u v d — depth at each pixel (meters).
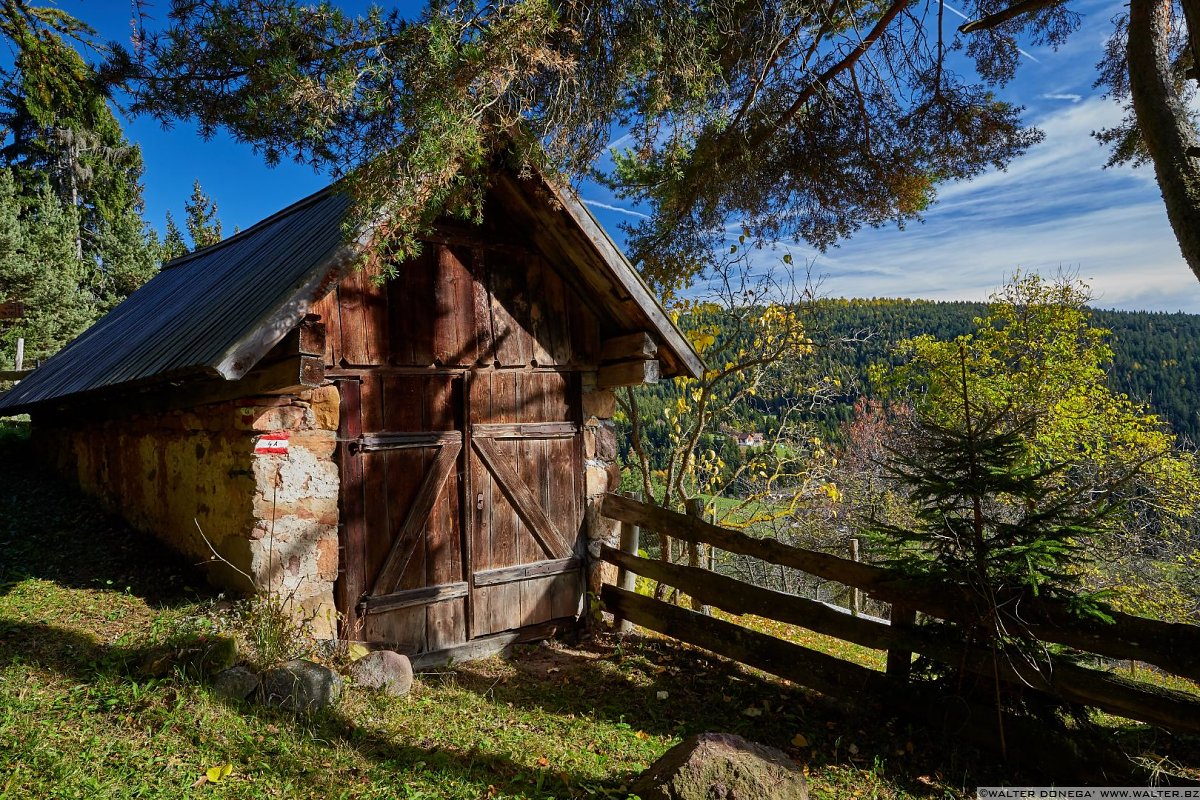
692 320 9.53
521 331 6.12
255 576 4.73
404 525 5.43
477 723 4.45
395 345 5.35
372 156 4.02
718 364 9.64
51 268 23.56
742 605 5.54
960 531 4.34
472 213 5.72
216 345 4.55
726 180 7.58
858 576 4.91
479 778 3.68
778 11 5.55
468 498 5.79
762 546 5.45
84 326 24.06
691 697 5.24
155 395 6.39
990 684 4.41
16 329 21.45
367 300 5.22
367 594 5.23
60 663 4.19
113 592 5.48
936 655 4.52
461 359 5.71
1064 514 4.27
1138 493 14.66
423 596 5.51
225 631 4.55
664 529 6.15
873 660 6.84
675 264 8.98
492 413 5.99
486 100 4.05
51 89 7.23
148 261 29.53
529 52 3.89
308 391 4.98
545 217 5.70
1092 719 4.78
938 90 6.92
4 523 6.97
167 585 5.69
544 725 4.55
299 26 3.86
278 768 3.44
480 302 5.87
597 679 5.50
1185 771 3.91
